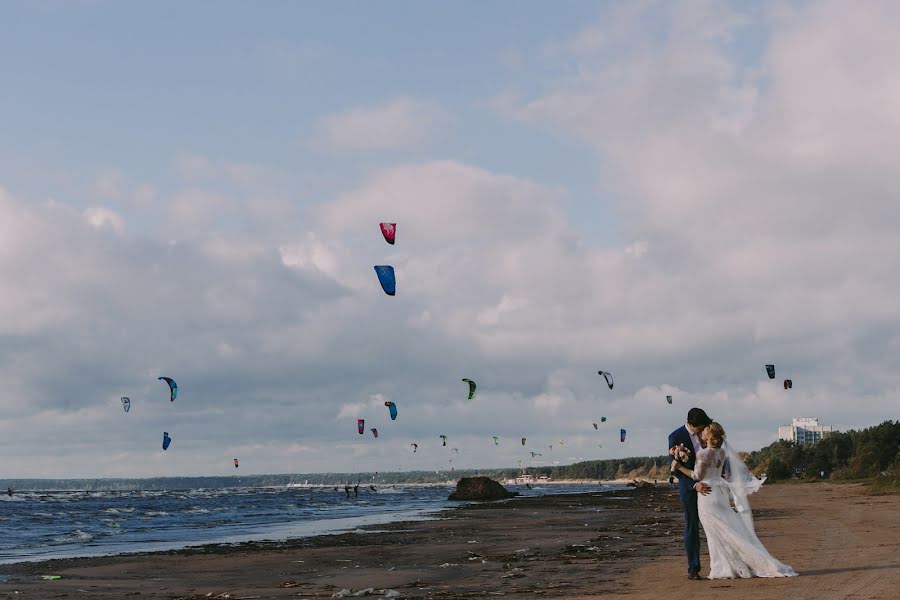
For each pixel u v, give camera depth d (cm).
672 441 1123
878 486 5394
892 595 845
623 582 1130
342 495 12938
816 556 1288
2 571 1706
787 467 13362
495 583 1232
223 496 12731
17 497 12731
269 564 1755
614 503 5350
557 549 1822
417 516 4131
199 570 1678
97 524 4162
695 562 1098
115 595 1291
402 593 1167
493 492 7569
